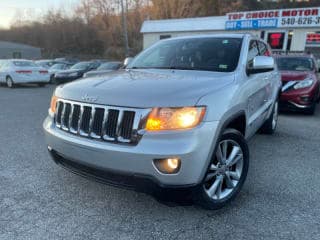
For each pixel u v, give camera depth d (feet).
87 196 10.64
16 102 32.53
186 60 12.55
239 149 10.36
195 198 9.02
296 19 56.85
